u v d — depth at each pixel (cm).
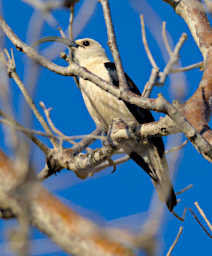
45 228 399
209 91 670
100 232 348
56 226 397
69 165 854
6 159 418
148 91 829
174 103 605
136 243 318
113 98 1018
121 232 338
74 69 634
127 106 1023
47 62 650
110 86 625
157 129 709
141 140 773
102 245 379
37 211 399
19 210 375
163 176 1010
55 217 398
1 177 402
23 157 366
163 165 1002
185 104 663
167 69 587
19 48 677
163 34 625
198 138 560
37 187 369
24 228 314
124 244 361
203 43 901
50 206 403
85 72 634
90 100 1051
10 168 407
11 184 396
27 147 367
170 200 834
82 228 376
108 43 637
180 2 984
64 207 407
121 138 791
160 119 708
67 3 511
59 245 396
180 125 562
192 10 957
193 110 654
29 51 471
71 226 396
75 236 390
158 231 319
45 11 480
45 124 853
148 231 319
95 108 1059
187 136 566
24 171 367
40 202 403
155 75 757
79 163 845
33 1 480
